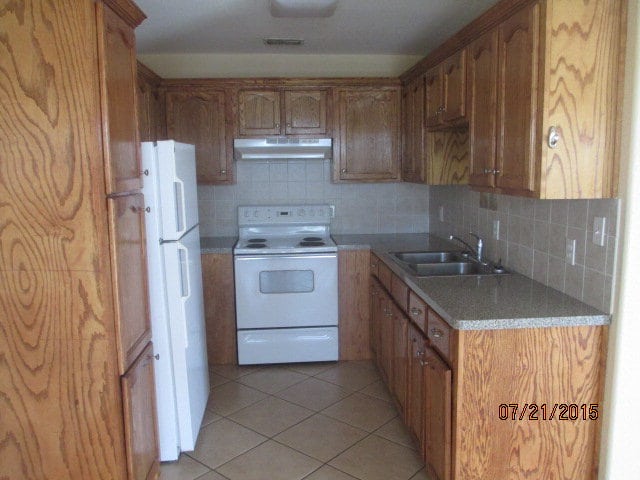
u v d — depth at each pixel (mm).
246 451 2604
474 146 2426
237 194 4129
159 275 2389
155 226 2338
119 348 1785
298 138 3779
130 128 1958
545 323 1893
